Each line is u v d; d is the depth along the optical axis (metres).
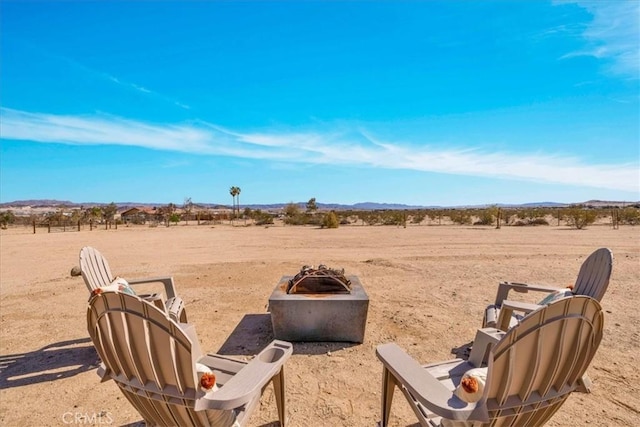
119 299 1.77
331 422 2.63
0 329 4.74
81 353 3.96
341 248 12.72
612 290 6.19
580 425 2.52
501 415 1.70
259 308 5.55
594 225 23.55
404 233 19.53
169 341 1.72
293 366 3.54
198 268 8.95
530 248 11.88
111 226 33.75
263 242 15.65
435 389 1.78
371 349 3.92
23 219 39.34
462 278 7.38
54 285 7.29
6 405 2.93
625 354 3.67
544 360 1.67
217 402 1.74
